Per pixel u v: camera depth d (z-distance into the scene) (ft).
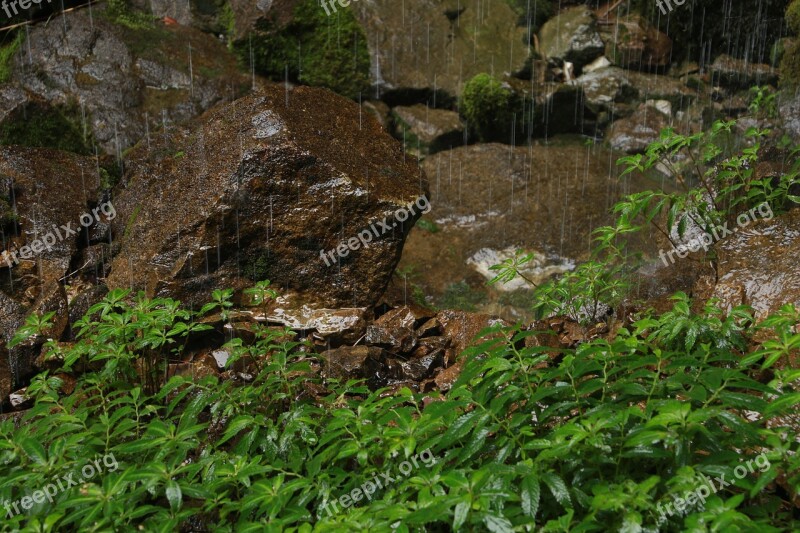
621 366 9.97
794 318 10.25
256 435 10.61
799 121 23.57
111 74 22.22
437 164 26.02
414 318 16.33
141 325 12.59
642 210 15.57
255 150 15.28
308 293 16.07
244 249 15.70
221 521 9.61
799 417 10.11
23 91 20.80
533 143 27.86
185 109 22.40
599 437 8.54
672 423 8.48
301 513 9.05
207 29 25.08
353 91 26.45
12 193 17.93
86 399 13.14
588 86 28.53
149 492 10.25
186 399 13.28
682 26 29.73
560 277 21.70
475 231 23.41
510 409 10.96
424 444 9.61
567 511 8.31
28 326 12.82
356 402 11.48
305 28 25.49
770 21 29.12
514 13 29.27
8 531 9.29
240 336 15.20
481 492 8.27
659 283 17.84
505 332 11.08
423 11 28.22
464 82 27.58
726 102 28.73
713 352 10.39
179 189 16.14
